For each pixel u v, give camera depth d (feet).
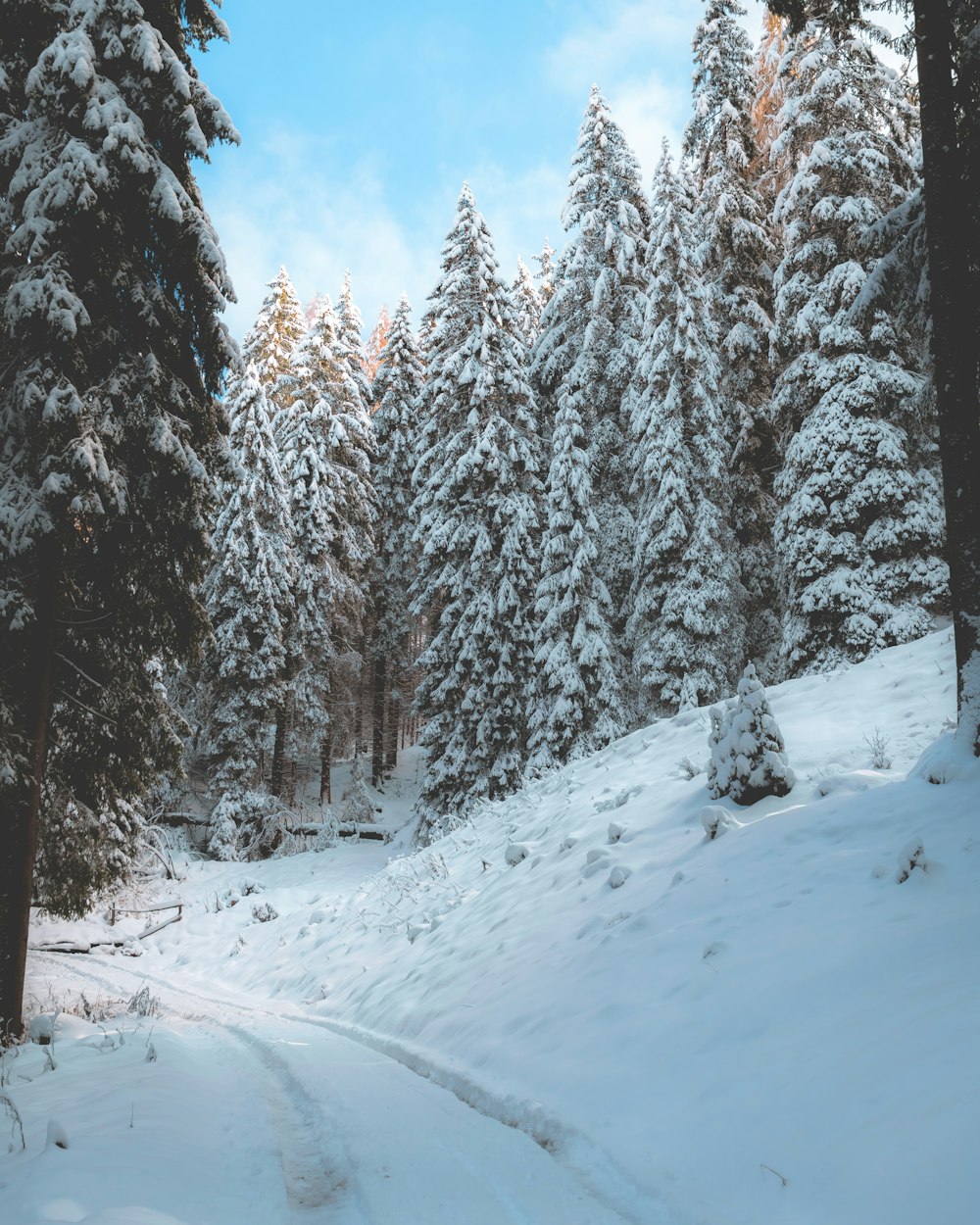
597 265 79.92
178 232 31.81
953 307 24.56
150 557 33.76
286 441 98.94
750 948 18.72
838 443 54.39
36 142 28.89
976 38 24.85
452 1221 12.25
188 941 60.54
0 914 29.19
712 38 75.82
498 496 75.10
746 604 71.97
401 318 114.83
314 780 116.16
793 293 60.59
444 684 74.38
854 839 22.25
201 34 36.06
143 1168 13.15
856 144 59.00
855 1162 10.80
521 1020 21.63
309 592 92.02
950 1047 12.03
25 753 29.27
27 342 29.32
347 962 41.06
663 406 67.05
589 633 68.08
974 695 23.26
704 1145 12.92
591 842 34.53
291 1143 16.57
